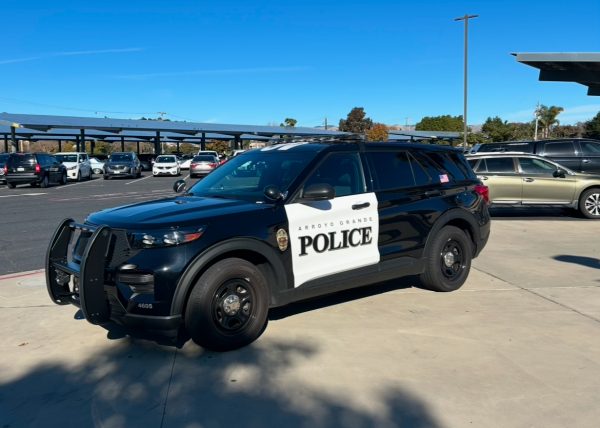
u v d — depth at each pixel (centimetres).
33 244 972
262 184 520
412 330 496
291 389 383
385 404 361
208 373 411
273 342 470
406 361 428
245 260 455
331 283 511
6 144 5422
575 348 454
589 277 691
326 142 563
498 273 713
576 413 348
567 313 545
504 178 1285
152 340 477
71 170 3088
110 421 344
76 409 360
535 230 1089
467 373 406
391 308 562
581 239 979
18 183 2491
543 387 384
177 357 441
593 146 1577
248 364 426
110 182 3000
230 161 612
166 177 3559
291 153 549
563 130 8050
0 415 354
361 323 516
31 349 461
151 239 419
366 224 536
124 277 422
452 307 565
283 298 480
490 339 474
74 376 409
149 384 394
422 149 623
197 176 3322
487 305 572
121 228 433
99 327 511
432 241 599
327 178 522
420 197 590
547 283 662
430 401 364
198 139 6431
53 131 4950
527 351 447
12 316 546
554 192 1272
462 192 639
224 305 442
